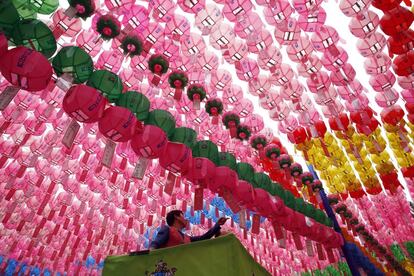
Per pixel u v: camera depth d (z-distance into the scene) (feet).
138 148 9.99
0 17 7.48
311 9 10.03
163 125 10.43
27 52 7.57
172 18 10.59
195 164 11.69
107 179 17.99
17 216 21.74
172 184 11.43
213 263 7.04
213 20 10.24
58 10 9.42
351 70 12.10
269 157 15.11
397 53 10.79
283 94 12.84
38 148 15.40
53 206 20.35
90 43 10.18
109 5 9.63
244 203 13.24
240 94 13.32
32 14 8.18
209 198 19.81
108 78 9.13
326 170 19.29
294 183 18.17
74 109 8.69
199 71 12.33
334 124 14.38
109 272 7.60
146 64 11.21
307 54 11.34
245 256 7.63
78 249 26.04
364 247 23.52
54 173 18.20
